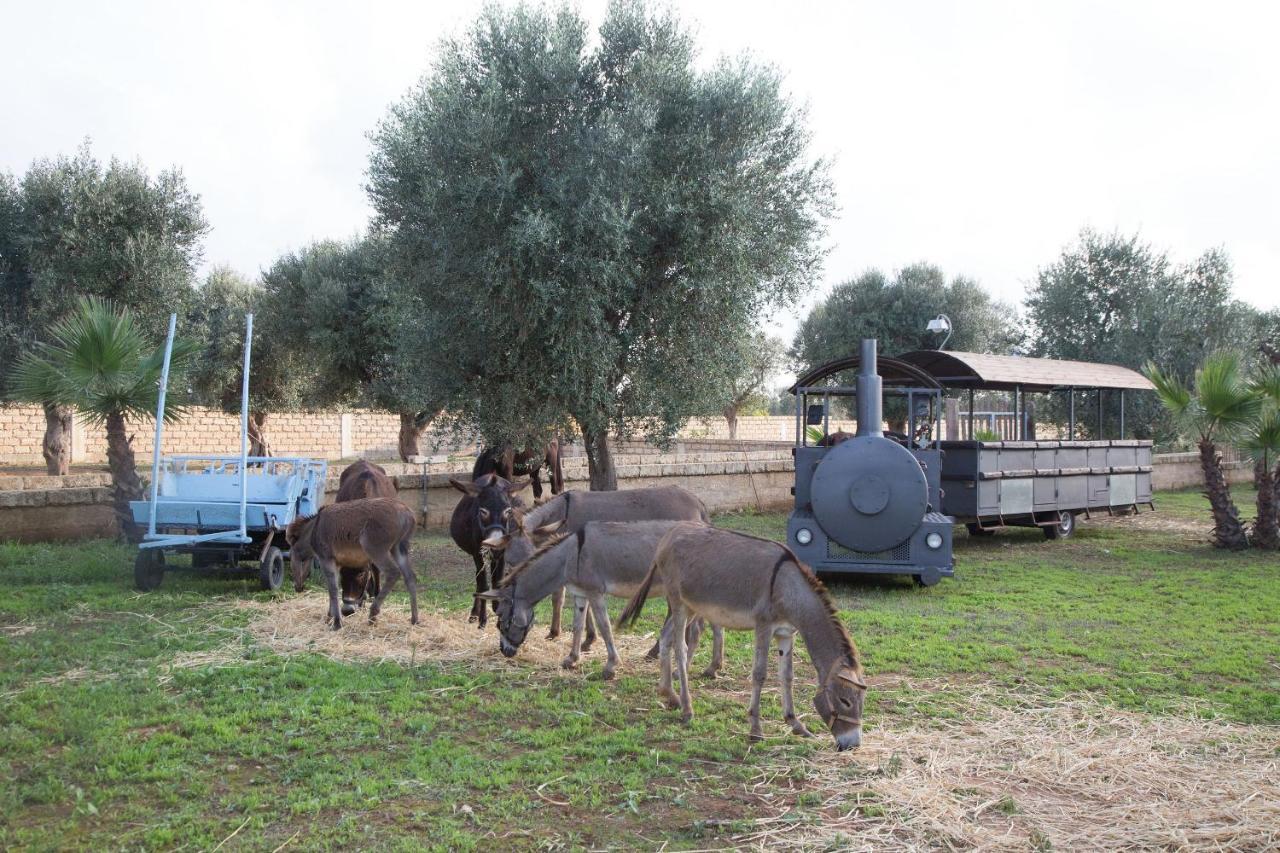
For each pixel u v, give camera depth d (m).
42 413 30.12
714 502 19.22
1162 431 24.92
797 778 5.42
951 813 4.94
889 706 6.70
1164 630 9.05
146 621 8.88
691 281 12.41
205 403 29.17
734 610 6.14
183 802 5.00
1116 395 24.36
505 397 12.73
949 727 6.24
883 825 4.81
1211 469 14.81
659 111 12.48
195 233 19.39
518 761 5.59
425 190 11.92
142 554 10.19
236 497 11.22
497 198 11.77
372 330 26.28
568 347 12.02
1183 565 13.11
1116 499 17.14
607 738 6.04
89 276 18.05
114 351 12.11
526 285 11.90
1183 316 24.78
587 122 12.52
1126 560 13.61
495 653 8.05
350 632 8.65
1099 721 6.37
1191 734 6.10
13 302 18.70
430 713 6.49
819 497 11.23
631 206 12.20
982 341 28.61
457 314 12.52
